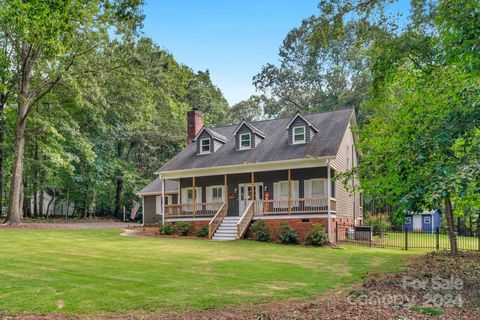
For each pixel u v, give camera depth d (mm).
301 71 48875
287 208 22250
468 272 10859
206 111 51625
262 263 12234
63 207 43938
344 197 24531
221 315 6398
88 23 21734
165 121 37094
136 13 14055
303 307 6836
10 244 15039
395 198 9188
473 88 8398
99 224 30719
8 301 7090
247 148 24406
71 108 30719
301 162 20969
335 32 13188
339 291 8359
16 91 24141
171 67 26219
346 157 25172
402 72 14414
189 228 22750
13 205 23266
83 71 24109
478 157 7246
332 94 42938
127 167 37531
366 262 12922
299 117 22766
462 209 16266
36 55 22797
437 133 8070
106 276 9391
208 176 25875
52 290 7902
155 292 7863
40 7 11469
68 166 26234
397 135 11336
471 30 8820
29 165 30891
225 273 10234
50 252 13305
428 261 13219
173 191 28078
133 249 14883
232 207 24688
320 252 15781
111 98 28000
